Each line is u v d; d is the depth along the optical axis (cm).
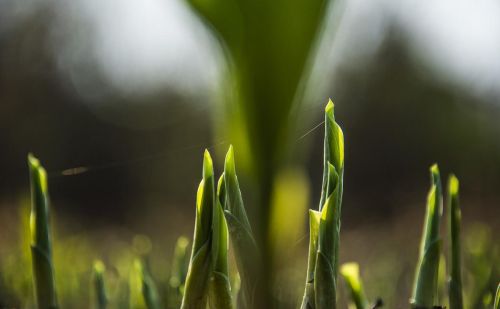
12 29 711
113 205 739
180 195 705
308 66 39
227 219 41
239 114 39
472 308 57
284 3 39
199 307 41
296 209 40
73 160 754
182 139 751
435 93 637
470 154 577
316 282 41
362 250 204
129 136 777
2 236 133
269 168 39
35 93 732
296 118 39
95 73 774
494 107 581
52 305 44
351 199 586
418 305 43
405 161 643
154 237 344
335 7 39
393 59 660
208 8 39
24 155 721
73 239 136
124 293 60
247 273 41
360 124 666
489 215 342
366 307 48
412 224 328
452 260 45
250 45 39
